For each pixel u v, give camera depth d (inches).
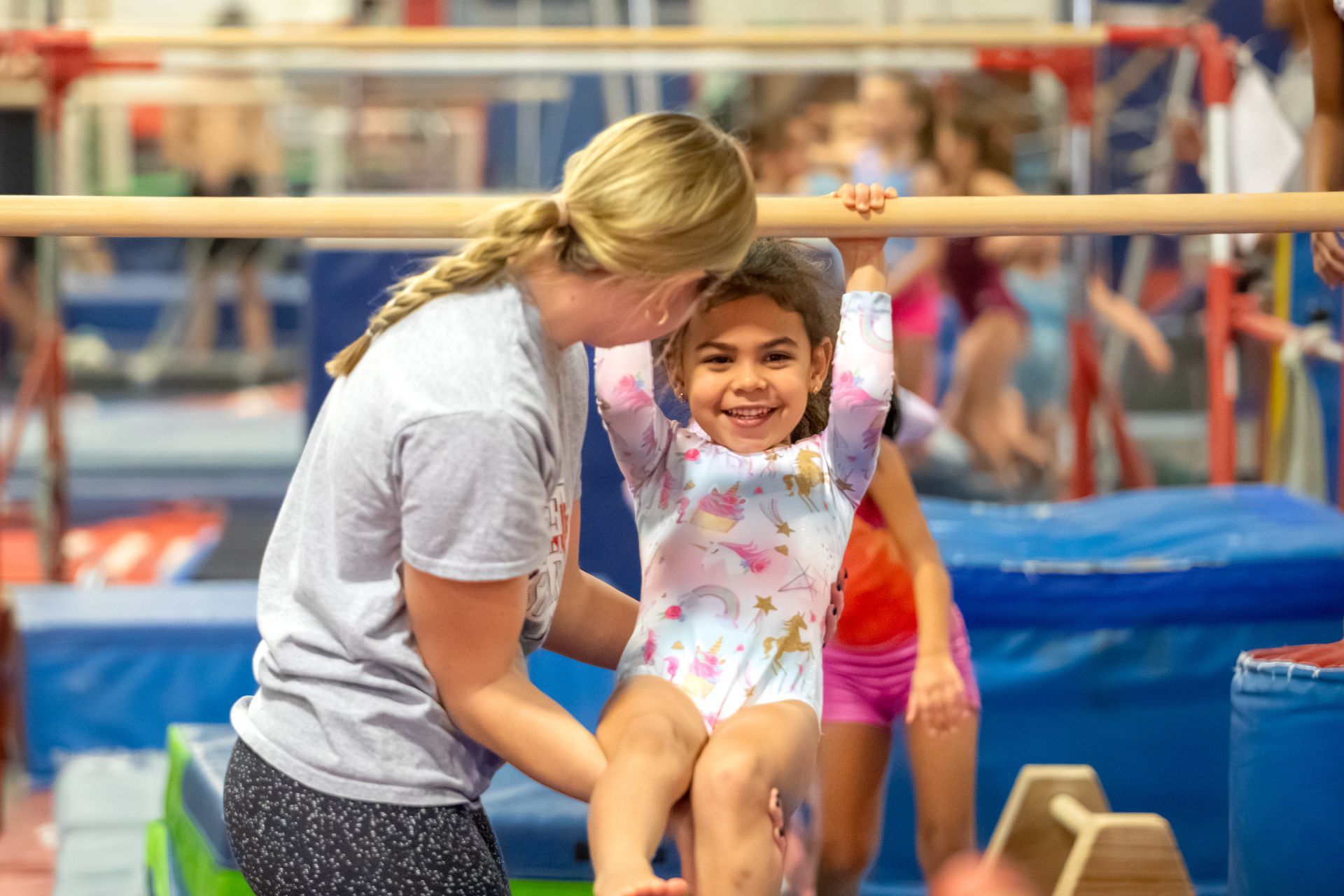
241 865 92.2
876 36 225.8
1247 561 162.1
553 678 175.2
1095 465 262.4
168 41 228.5
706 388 105.8
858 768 135.7
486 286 88.0
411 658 88.3
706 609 102.7
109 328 560.1
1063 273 358.6
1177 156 273.1
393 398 84.8
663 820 86.4
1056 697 161.8
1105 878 109.4
